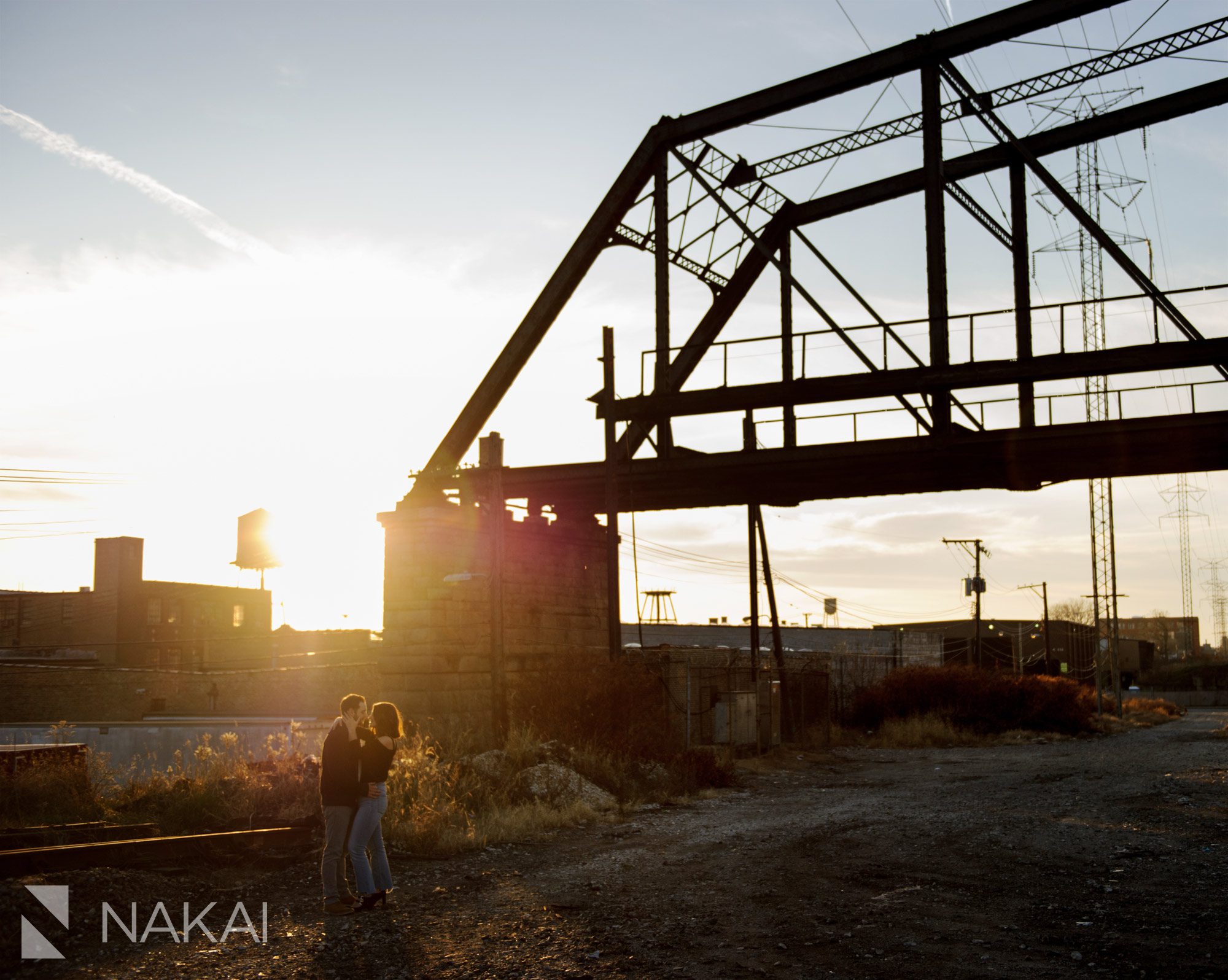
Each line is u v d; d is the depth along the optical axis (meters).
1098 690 56.75
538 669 24.58
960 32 23.20
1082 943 7.98
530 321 27.94
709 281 28.23
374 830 9.31
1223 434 20.92
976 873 10.89
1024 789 19.70
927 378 22.91
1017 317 22.89
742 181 26.38
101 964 7.52
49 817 13.37
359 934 8.33
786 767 25.59
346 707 9.38
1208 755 28.16
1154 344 21.27
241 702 52.44
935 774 23.86
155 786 14.91
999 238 24.02
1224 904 9.23
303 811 12.91
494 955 7.76
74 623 70.00
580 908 9.33
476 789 15.18
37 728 30.84
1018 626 81.69
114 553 69.19
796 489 28.88
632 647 30.34
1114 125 23.25
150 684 52.03
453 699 25.97
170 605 71.38
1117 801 17.17
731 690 27.81
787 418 24.58
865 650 66.62
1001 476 25.66
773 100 25.11
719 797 18.98
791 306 25.06
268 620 78.38
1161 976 7.07
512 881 10.64
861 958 7.61
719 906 9.41
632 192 26.94
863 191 26.58
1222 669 108.25
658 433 25.88
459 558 26.97
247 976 7.24
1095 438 21.97
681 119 26.20
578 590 31.06
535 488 27.80
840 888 10.19
